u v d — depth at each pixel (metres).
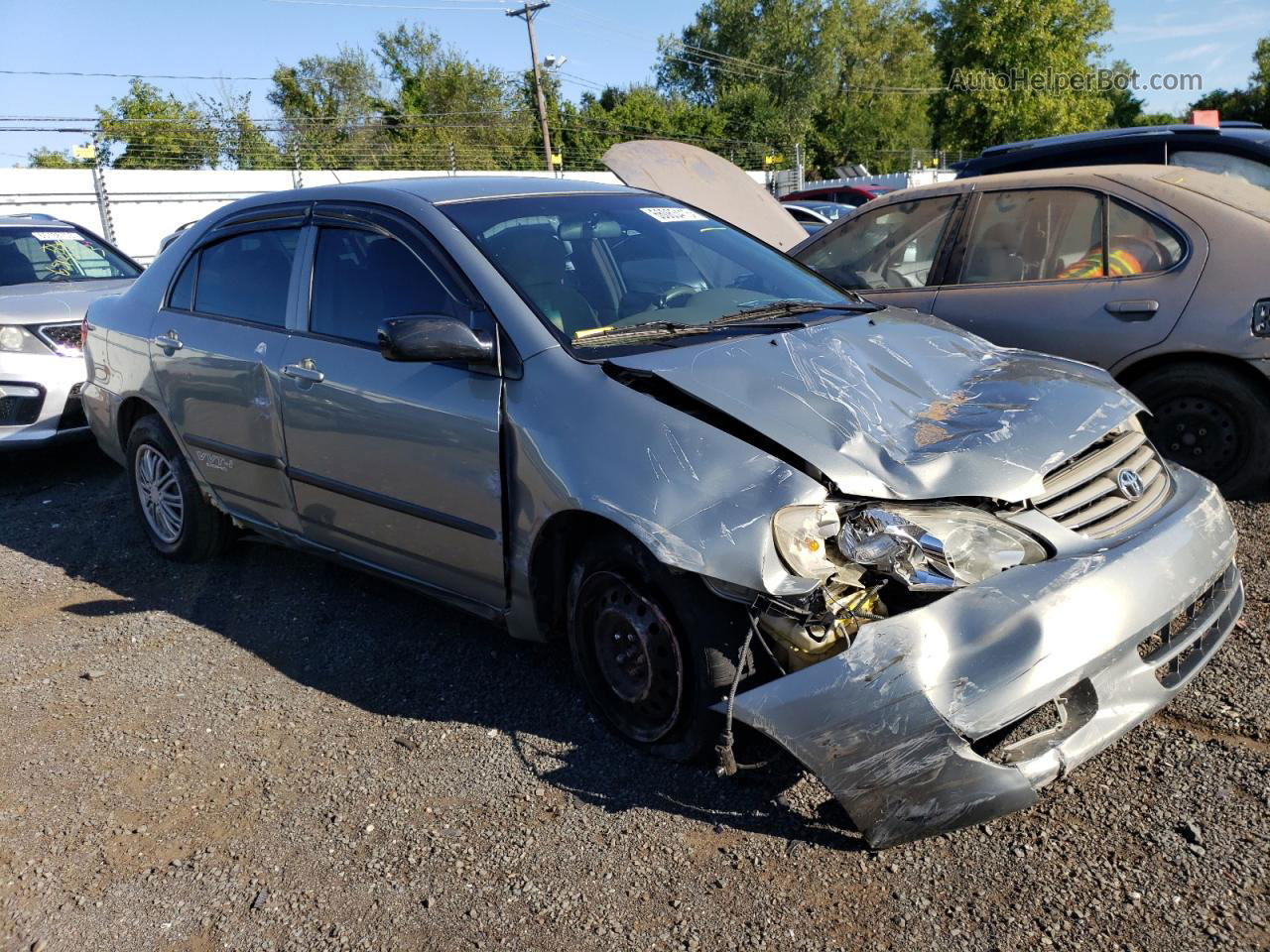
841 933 2.28
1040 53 38.78
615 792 2.85
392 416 3.38
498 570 3.17
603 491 2.75
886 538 2.44
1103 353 4.74
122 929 2.48
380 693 3.54
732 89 58.97
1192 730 2.91
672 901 2.42
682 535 2.56
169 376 4.48
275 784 3.04
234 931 2.45
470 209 3.62
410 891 2.54
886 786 2.33
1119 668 2.47
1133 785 2.69
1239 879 2.32
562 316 3.22
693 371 2.89
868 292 5.50
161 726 3.42
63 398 6.34
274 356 3.89
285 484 3.97
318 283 3.85
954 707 2.28
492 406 3.09
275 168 36.16
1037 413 2.86
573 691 3.43
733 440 2.67
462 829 2.75
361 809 2.88
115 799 3.02
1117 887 2.33
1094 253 4.87
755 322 3.38
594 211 3.86
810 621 2.48
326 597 4.41
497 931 2.37
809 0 60.38
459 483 3.19
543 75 52.31
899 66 65.50
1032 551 2.50
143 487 4.98
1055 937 2.21
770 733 2.43
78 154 19.73
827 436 2.66
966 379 3.18
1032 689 2.30
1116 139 7.80
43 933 2.49
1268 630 3.44
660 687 2.85
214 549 4.84
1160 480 3.02
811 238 5.94
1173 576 2.59
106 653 4.01
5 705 3.62
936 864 2.46
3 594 4.68
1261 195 4.88
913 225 5.49
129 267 8.12
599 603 2.98
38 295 6.80
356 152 37.75
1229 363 4.54
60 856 2.77
